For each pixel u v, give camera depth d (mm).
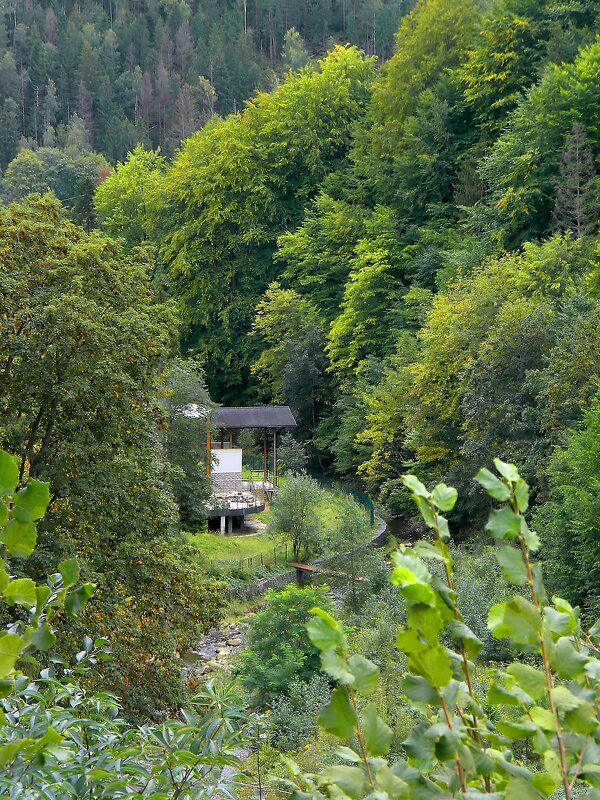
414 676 1745
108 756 3902
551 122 51656
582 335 32594
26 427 19062
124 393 19578
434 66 71188
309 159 76125
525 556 1816
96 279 20922
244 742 4738
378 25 177625
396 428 48062
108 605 17516
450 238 59656
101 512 19250
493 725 2020
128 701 17125
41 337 18406
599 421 25531
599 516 23156
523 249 51531
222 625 31906
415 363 48625
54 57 173000
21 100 165875
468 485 37188
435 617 1658
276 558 40000
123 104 170500
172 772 4051
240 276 74750
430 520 1926
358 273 61219
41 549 17234
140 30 184625
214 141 78625
